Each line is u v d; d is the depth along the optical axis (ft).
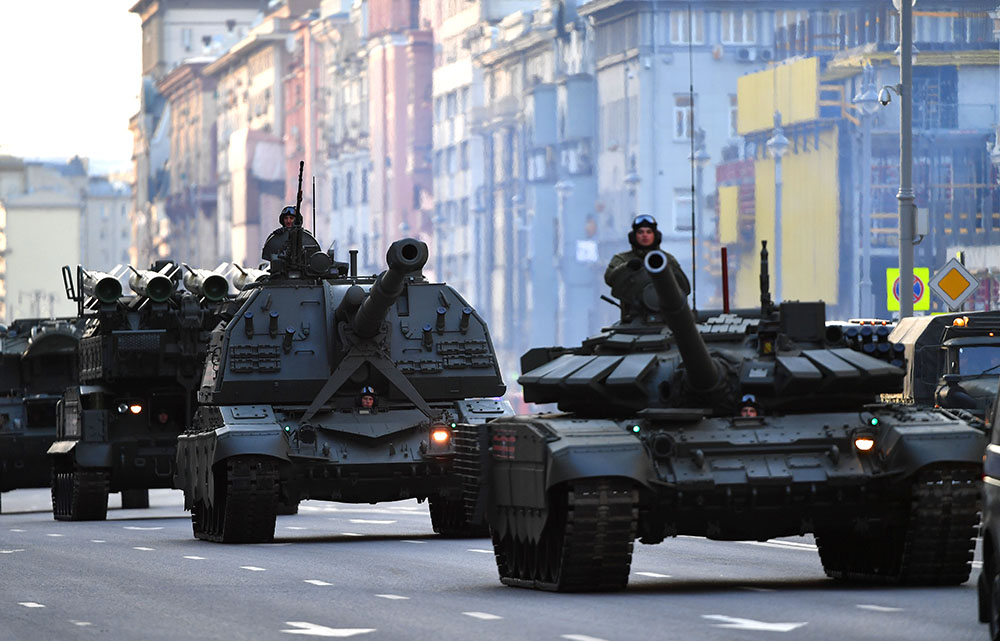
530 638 115.24
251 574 169.58
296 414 223.51
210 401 225.76
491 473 155.12
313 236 236.63
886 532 147.02
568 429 142.51
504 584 153.99
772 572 162.20
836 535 153.48
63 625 130.72
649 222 138.62
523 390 160.97
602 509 138.10
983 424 145.69
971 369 279.90
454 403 230.07
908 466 141.38
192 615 134.92
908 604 131.13
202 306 276.41
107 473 280.51
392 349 229.45
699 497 141.28
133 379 281.95
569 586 142.92
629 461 138.21
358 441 220.84
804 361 148.25
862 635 113.19
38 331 338.34
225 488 218.38
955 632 114.32
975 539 144.05
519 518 148.25
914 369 282.36
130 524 269.23
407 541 215.72
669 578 156.46
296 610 136.26
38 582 165.27
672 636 114.11
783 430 145.28
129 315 279.90
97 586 160.35
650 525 145.48
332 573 169.07
